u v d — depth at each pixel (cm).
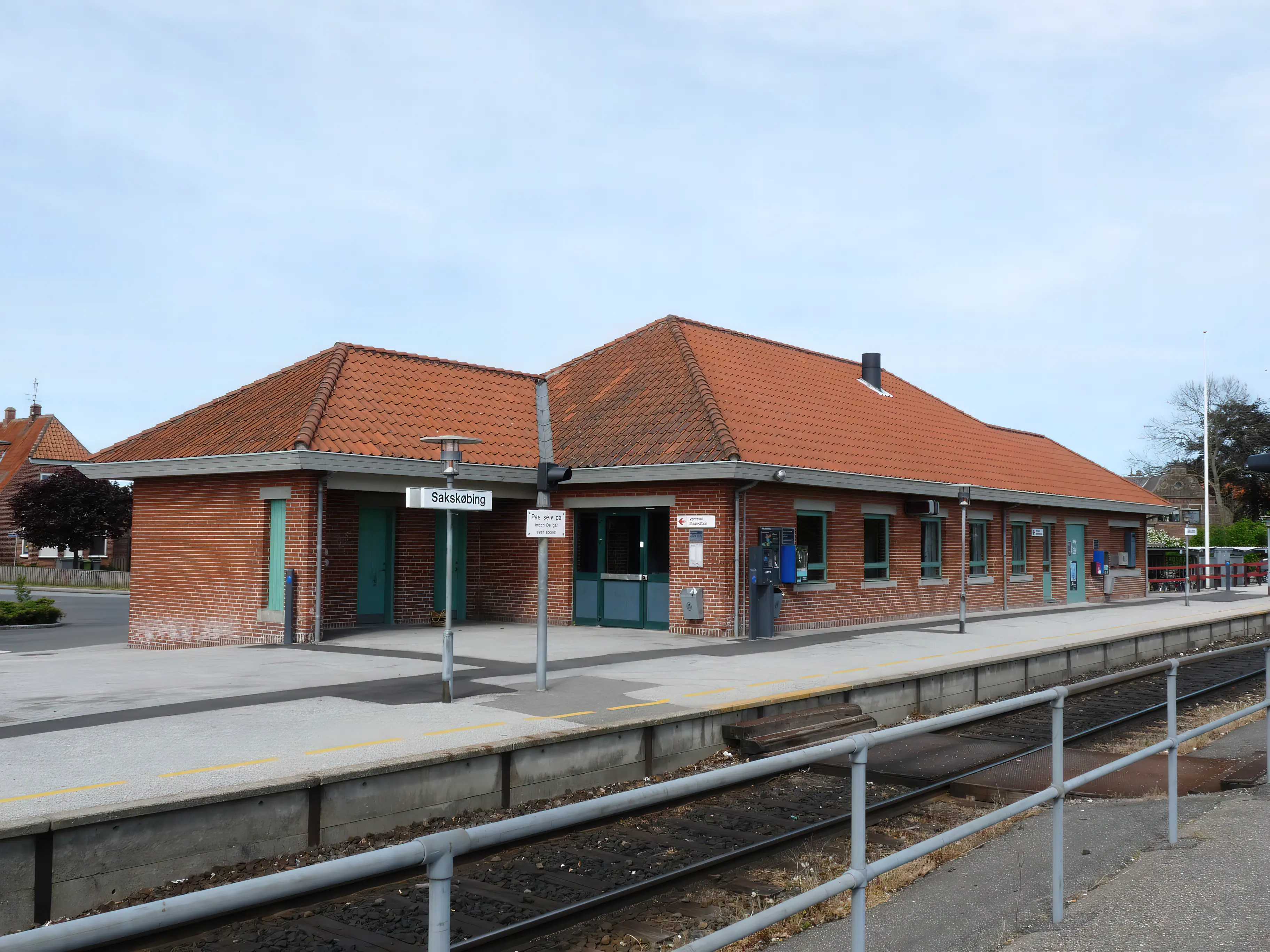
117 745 894
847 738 445
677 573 1941
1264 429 6550
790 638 1903
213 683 1261
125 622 3167
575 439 2156
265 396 2150
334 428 1836
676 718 1068
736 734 1116
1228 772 933
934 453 2620
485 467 1958
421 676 1339
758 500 1942
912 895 627
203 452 1930
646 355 2420
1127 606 2978
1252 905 576
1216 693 1694
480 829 280
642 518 2041
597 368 2488
